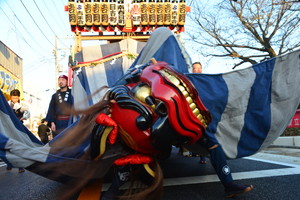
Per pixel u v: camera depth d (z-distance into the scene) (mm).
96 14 4777
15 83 12188
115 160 1969
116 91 1989
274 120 2527
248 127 2490
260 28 10445
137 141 1842
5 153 2094
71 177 2141
